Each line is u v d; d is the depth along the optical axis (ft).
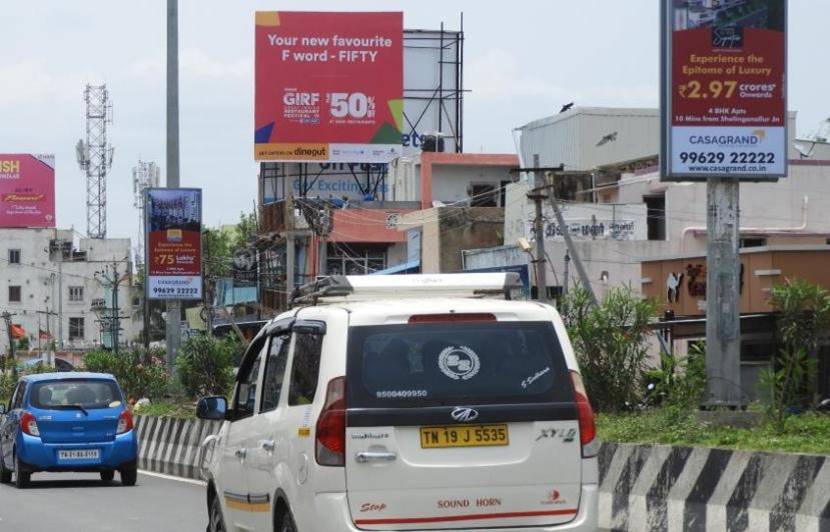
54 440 69.82
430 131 225.56
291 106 210.59
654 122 194.39
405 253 203.31
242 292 226.38
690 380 51.16
